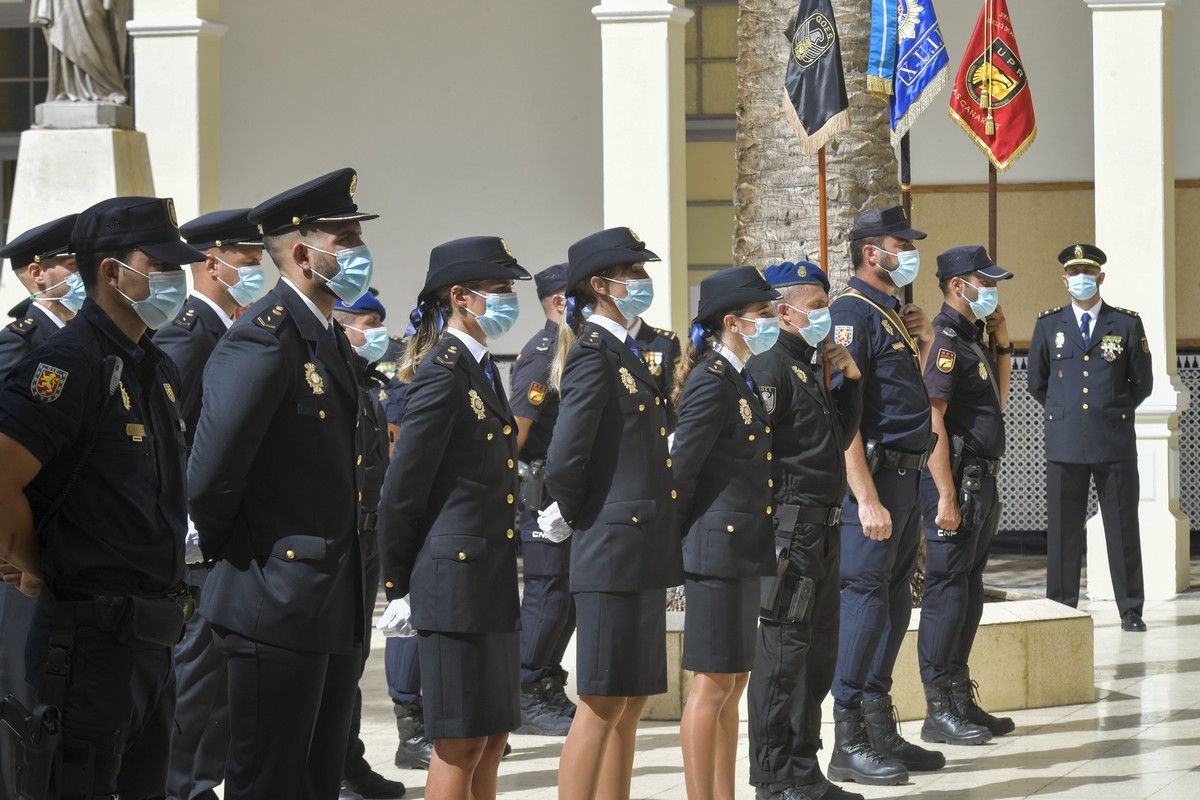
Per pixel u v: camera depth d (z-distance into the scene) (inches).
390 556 263.9
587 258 287.6
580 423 281.3
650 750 383.2
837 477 318.7
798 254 471.8
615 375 285.3
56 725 210.2
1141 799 332.5
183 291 225.3
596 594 281.0
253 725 231.9
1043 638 425.4
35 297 292.8
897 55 448.8
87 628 213.0
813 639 321.7
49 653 212.7
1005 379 421.1
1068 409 569.3
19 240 284.4
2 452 209.2
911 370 351.3
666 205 578.9
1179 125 731.4
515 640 269.0
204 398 231.6
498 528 265.1
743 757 376.8
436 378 261.4
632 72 579.5
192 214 603.8
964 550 384.2
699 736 301.1
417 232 776.3
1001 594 486.6
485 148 771.4
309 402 233.9
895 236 352.5
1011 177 744.3
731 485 301.0
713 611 298.5
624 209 581.0
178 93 603.2
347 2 771.4
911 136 748.0
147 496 219.8
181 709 305.6
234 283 304.0
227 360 231.0
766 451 305.7
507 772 365.7
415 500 260.4
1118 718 411.2
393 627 267.1
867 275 356.2
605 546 281.3
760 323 303.4
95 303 223.0
